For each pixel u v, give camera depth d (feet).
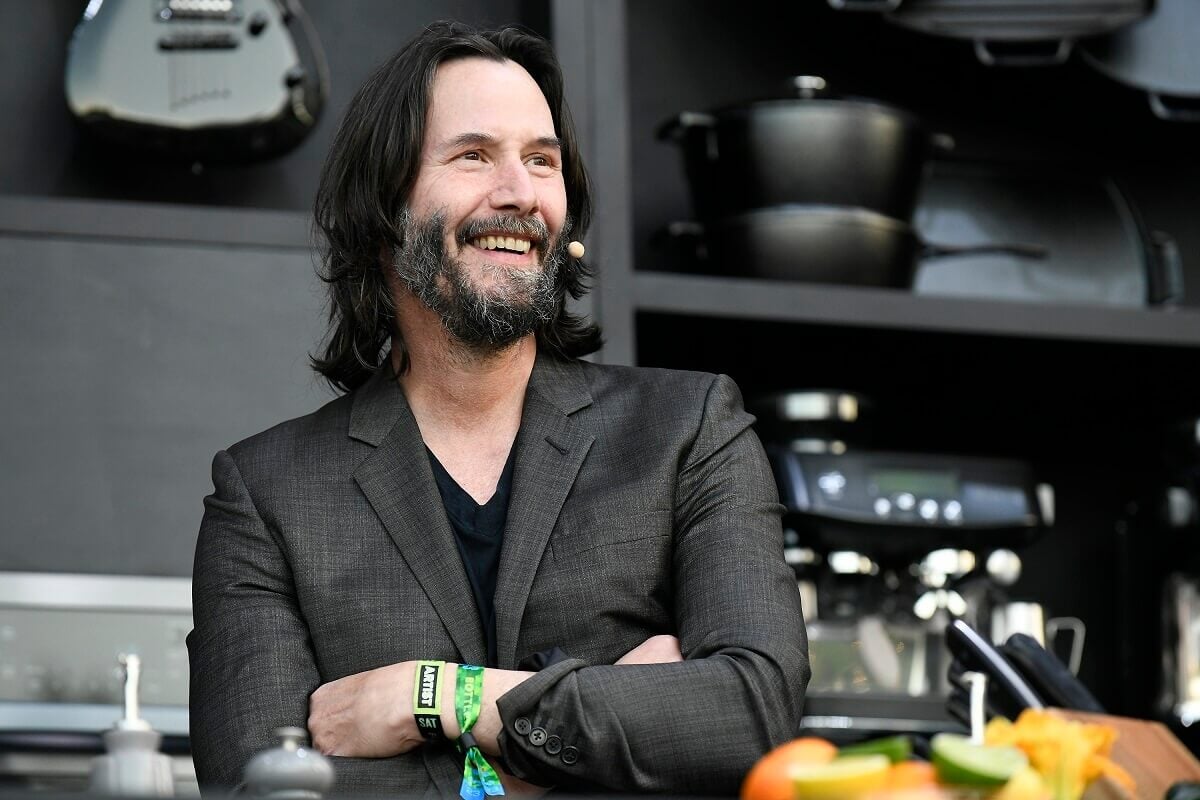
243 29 21.40
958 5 23.13
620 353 20.92
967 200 24.18
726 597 12.25
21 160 22.35
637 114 24.25
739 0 24.79
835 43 25.00
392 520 12.69
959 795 6.85
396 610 12.42
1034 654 12.86
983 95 25.43
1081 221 24.36
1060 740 7.63
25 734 19.30
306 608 12.51
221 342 20.81
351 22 23.45
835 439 22.29
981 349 22.75
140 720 15.03
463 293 12.90
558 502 12.66
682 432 12.90
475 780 11.51
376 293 13.62
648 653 12.23
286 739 7.50
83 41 21.29
